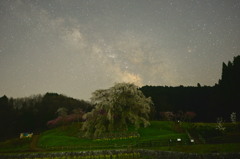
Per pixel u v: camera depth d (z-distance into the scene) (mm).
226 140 40438
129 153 41969
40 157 46125
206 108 108188
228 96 89312
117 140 56594
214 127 60312
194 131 58094
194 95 127500
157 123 75500
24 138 75438
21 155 47562
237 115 84125
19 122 111188
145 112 69562
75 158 43125
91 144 55094
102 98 67188
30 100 157000
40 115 122938
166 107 116812
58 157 44750
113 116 64750
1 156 48781
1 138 89438
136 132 60188
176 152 34438
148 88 154750
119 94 67125
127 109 68125
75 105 149875
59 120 104000
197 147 36656
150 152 39406
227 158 28656
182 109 117250
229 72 95312
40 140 70188
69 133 78000
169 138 49531
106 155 41906
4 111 117875
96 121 66000
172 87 152250
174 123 74938
